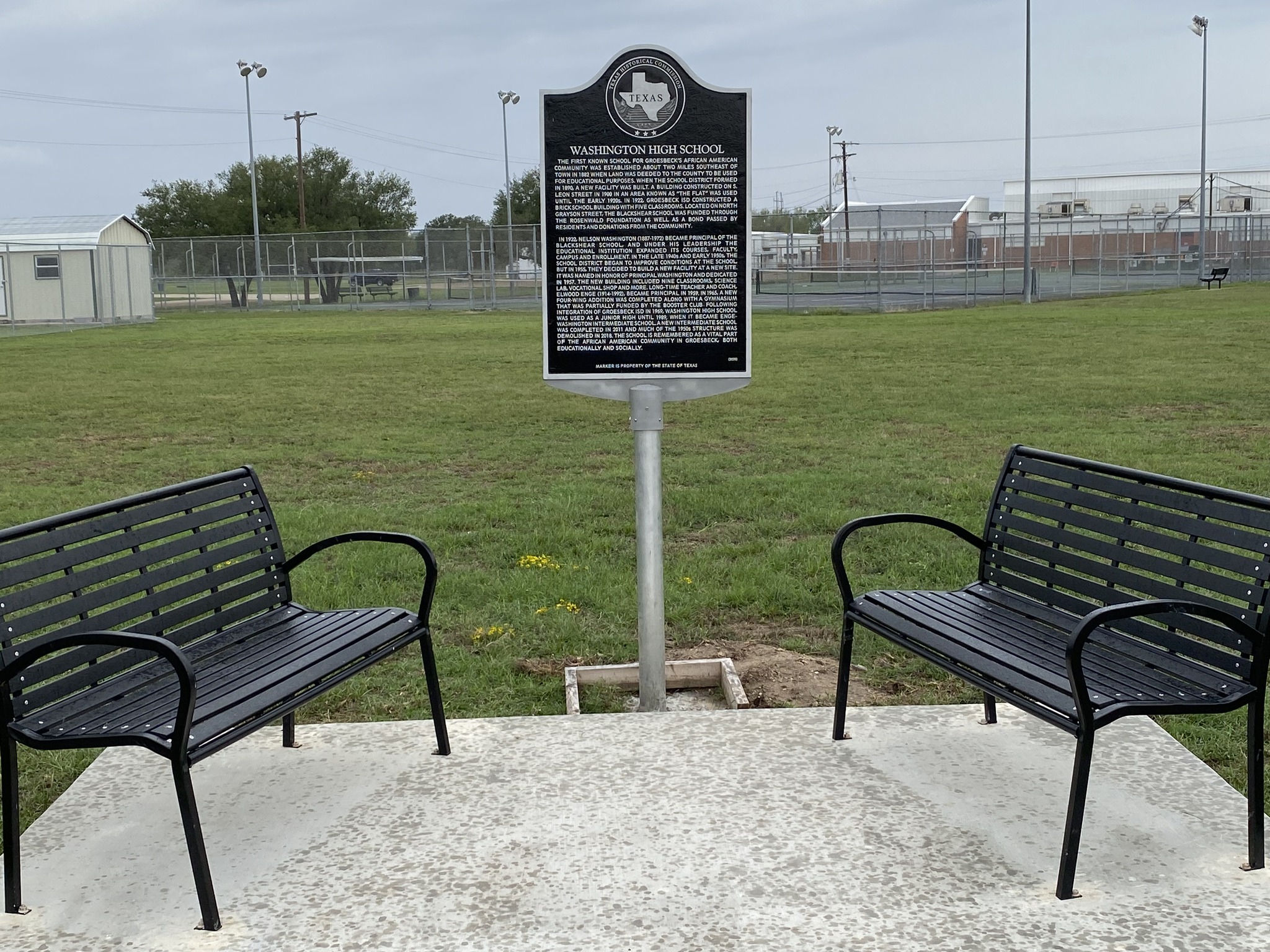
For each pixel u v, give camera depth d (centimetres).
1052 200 6681
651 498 449
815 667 517
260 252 4606
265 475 1056
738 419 1355
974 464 1017
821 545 716
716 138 436
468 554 726
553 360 446
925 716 439
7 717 310
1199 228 5503
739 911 309
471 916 309
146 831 362
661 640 456
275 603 423
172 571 378
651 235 441
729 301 443
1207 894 314
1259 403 1378
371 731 436
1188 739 433
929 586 627
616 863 334
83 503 934
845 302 3894
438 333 2994
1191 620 342
